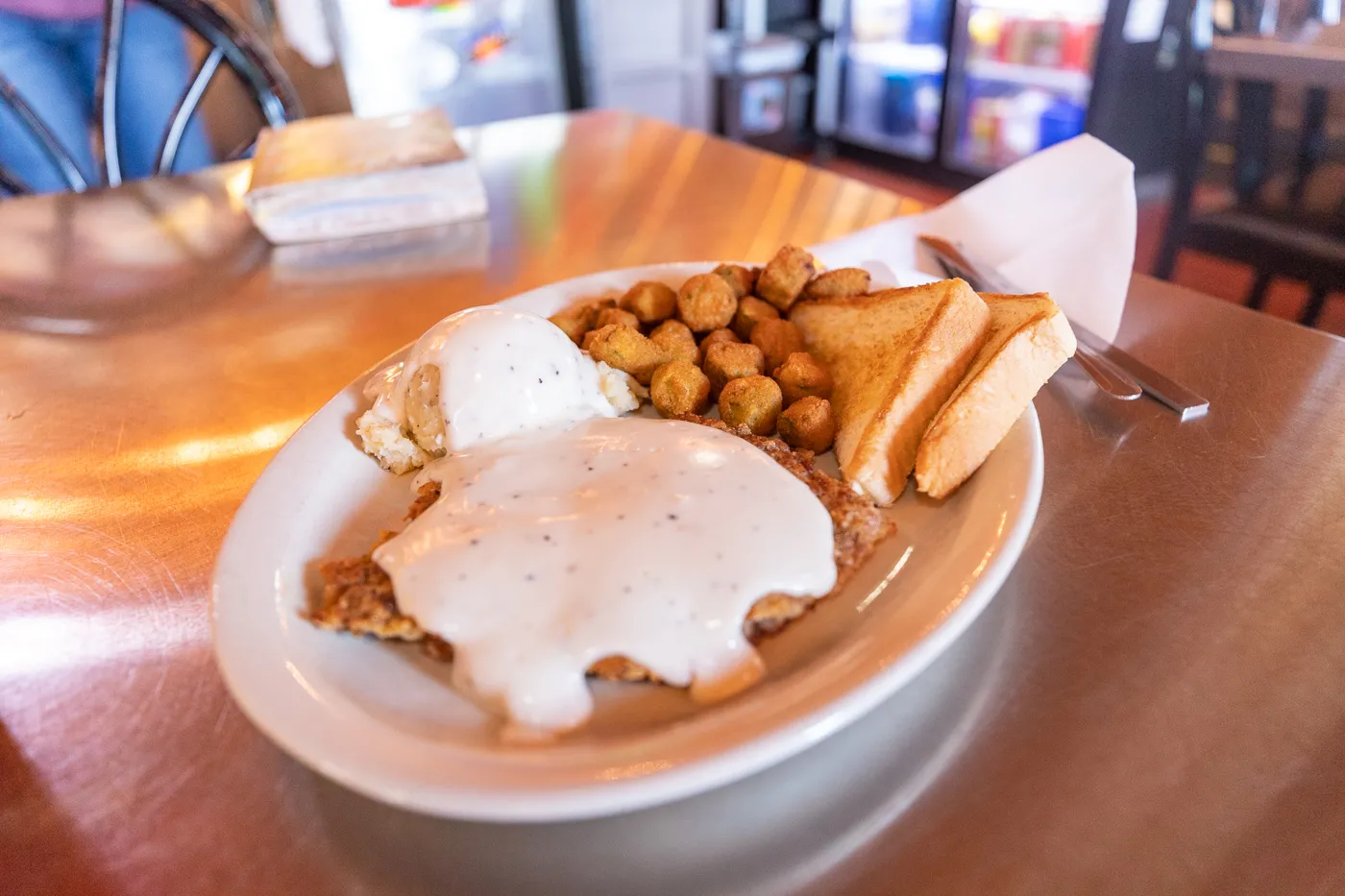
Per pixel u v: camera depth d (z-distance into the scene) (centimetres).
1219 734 22
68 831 21
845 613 27
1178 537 29
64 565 30
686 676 24
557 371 34
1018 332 31
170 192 64
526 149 70
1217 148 77
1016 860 20
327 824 21
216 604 25
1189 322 42
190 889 20
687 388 35
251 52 74
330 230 55
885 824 21
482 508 29
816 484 30
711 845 21
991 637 26
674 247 53
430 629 25
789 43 167
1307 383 37
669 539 27
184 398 40
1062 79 151
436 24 126
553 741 23
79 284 51
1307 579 27
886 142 182
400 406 34
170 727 24
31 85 99
